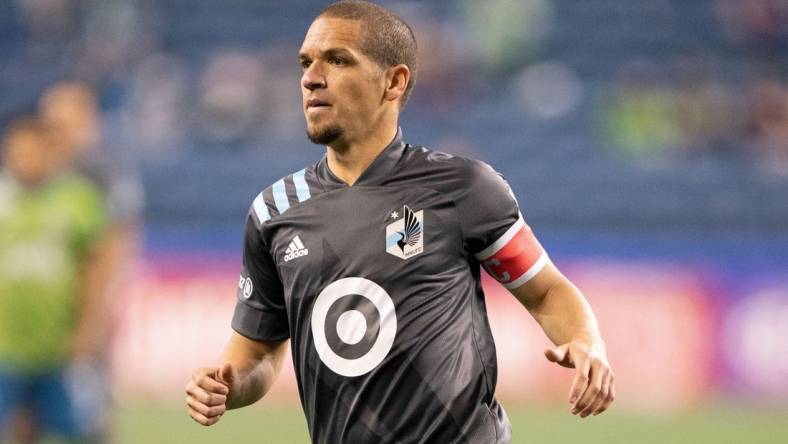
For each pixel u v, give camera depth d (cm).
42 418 2881
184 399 4700
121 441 3684
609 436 3988
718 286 4906
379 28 1533
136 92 6375
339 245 1499
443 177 1516
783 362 4888
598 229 5456
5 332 2809
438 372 1457
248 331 1631
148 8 7175
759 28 7219
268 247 1571
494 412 1503
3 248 2791
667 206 5572
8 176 2795
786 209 5562
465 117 6525
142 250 4897
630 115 6406
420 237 1489
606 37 7238
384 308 1473
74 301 2805
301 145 6144
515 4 6944
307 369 1519
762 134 6275
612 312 4919
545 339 4759
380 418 1470
